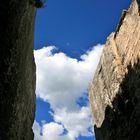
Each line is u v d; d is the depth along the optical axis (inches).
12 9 608.7
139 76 1029.8
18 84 647.1
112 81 1230.3
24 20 648.4
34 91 903.1
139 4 1085.1
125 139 1074.1
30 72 800.3
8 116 610.9
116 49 1272.1
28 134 802.8
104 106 1294.3
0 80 590.2
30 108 830.5
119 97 1149.1
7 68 599.8
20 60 648.4
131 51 1130.0
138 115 1010.7
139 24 1076.5
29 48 737.0
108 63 1294.3
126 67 1155.3
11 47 606.5
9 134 623.5
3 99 594.9
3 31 597.0
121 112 1127.6
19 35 629.9
